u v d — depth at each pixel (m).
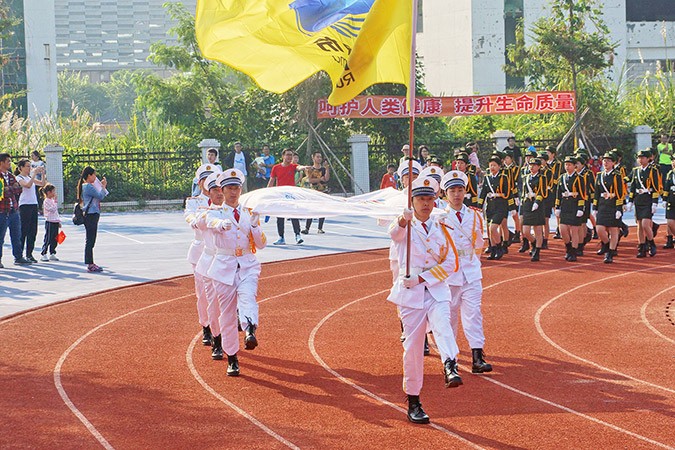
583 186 21.14
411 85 9.45
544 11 58.44
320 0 11.75
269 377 11.16
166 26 172.38
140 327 14.23
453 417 9.38
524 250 22.97
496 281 18.45
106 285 18.27
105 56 171.25
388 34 10.12
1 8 50.62
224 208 11.41
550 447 8.38
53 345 13.02
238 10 11.97
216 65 44.31
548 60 42.16
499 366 11.59
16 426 9.26
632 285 17.80
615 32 60.75
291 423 9.27
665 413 9.38
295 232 25.06
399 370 11.39
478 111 36.69
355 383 10.80
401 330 13.76
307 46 11.72
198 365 11.80
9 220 21.23
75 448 8.56
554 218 32.41
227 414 9.62
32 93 67.06
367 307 15.70
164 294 17.23
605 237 21.44
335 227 29.42
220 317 11.33
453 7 59.66
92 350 12.69
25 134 40.72
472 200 21.62
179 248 24.20
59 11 169.75
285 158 26.20
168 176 39.22
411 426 9.10
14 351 12.66
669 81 45.41
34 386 10.81
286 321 14.55
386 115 36.28
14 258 22.28
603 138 41.78
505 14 58.59
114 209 37.47
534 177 21.44
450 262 9.51
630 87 47.50
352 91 10.30
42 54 67.12
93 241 20.14
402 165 12.76
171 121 43.09
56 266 21.11
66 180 37.28
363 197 12.95
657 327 13.78
